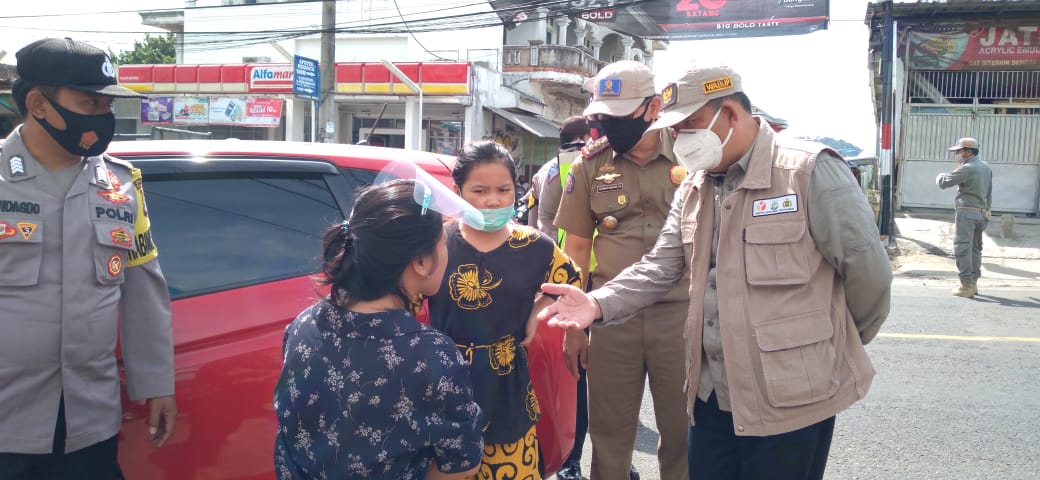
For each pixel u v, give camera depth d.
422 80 19.28
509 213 2.12
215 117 20.66
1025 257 11.28
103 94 1.85
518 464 2.18
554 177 3.68
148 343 2.01
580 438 3.56
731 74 2.01
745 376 2.02
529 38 24.12
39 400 1.85
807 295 2.00
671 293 2.84
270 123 20.14
